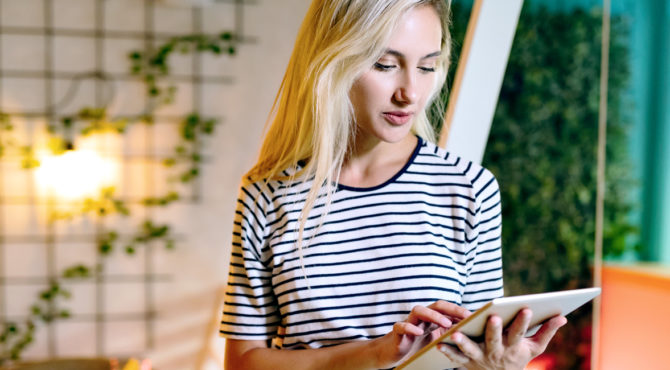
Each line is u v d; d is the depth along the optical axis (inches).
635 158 136.2
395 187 39.7
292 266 39.4
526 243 110.2
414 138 41.7
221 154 140.3
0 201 135.7
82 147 136.6
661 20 134.6
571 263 110.2
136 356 140.7
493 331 29.7
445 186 39.8
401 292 38.0
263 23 138.9
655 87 135.4
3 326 137.1
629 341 124.0
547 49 113.0
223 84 139.1
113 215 138.4
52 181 136.4
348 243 39.2
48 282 137.9
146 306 140.6
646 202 136.4
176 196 139.6
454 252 39.5
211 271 141.7
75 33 134.6
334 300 38.8
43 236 137.2
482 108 51.7
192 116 137.8
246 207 41.4
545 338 33.4
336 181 39.3
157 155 138.4
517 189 111.0
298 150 40.3
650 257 135.4
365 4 35.1
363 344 36.0
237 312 41.4
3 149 134.6
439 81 44.4
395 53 35.2
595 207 112.5
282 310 40.2
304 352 37.8
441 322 33.1
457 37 75.5
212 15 137.4
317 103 36.9
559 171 112.4
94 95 135.9
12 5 132.9
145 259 140.0
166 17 136.3
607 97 134.8
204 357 140.3
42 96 135.1
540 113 111.0
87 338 139.6
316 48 38.2
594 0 113.8
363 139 40.1
